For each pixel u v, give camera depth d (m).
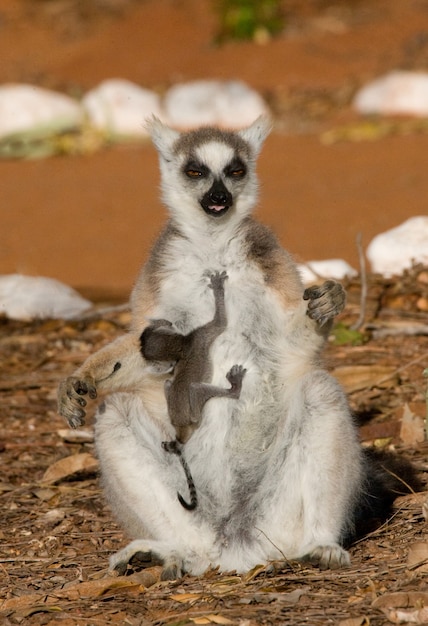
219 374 10.82
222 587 9.71
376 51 40.28
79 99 37.62
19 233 25.34
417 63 38.22
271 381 10.78
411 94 34.19
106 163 31.64
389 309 18.11
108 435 10.52
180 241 11.42
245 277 11.05
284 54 40.78
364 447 13.33
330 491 10.00
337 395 10.20
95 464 13.55
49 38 46.41
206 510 10.59
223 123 34.47
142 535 10.70
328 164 29.28
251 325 10.86
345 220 24.11
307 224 23.95
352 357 16.20
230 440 10.70
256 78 39.16
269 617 8.84
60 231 25.31
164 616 9.10
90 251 23.61
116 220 25.84
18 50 45.38
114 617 9.20
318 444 10.05
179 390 10.48
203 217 11.41
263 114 13.20
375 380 15.20
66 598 9.74
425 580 9.39
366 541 10.69
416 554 9.80
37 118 34.31
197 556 10.52
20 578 10.57
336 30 42.78
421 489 12.00
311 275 19.09
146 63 41.66
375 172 28.02
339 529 10.12
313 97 36.66
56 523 12.11
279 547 10.34
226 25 42.94
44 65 43.06
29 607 9.52
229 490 10.66
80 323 19.02
